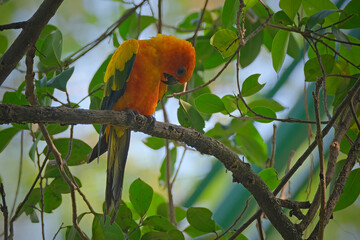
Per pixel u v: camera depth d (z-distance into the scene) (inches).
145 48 341.1
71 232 301.6
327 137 474.6
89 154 312.3
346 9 297.6
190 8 584.1
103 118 255.4
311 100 489.7
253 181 281.7
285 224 275.9
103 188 585.0
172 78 357.7
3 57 248.1
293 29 291.7
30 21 241.6
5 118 213.8
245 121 398.6
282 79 520.4
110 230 301.6
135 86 340.2
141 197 321.7
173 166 426.3
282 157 498.6
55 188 328.5
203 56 411.8
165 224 318.3
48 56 292.7
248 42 392.8
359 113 315.3
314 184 478.6
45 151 327.3
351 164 267.3
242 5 270.2
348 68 324.2
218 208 538.9
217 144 285.0
